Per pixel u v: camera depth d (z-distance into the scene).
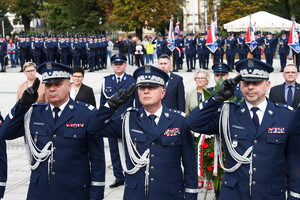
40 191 4.68
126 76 8.32
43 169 4.68
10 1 58.03
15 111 4.55
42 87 7.84
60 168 4.62
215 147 4.65
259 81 4.28
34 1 59.38
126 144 4.51
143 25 50.56
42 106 4.81
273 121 4.36
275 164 4.32
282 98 7.82
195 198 4.51
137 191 4.43
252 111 4.47
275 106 4.50
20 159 9.52
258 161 4.31
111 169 8.89
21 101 4.49
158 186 4.35
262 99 4.45
